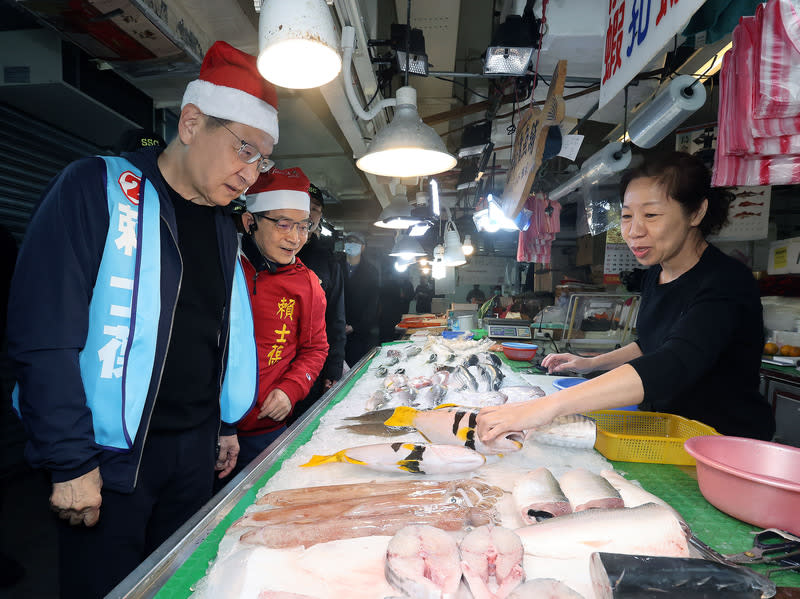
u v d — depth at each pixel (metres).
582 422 1.22
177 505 1.43
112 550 1.23
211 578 0.65
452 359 2.40
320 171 6.35
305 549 0.73
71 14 2.27
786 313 3.69
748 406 1.36
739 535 0.83
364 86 3.20
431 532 0.70
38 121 3.59
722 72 1.48
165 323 1.29
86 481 1.10
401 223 4.66
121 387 1.19
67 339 1.08
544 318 4.10
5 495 3.29
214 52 1.26
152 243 1.26
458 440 1.16
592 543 0.71
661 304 1.55
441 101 4.96
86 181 1.18
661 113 2.33
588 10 2.92
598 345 3.01
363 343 4.34
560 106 2.03
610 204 4.36
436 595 0.60
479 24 4.19
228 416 1.64
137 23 2.36
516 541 0.68
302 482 1.02
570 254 8.17
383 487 0.93
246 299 1.65
